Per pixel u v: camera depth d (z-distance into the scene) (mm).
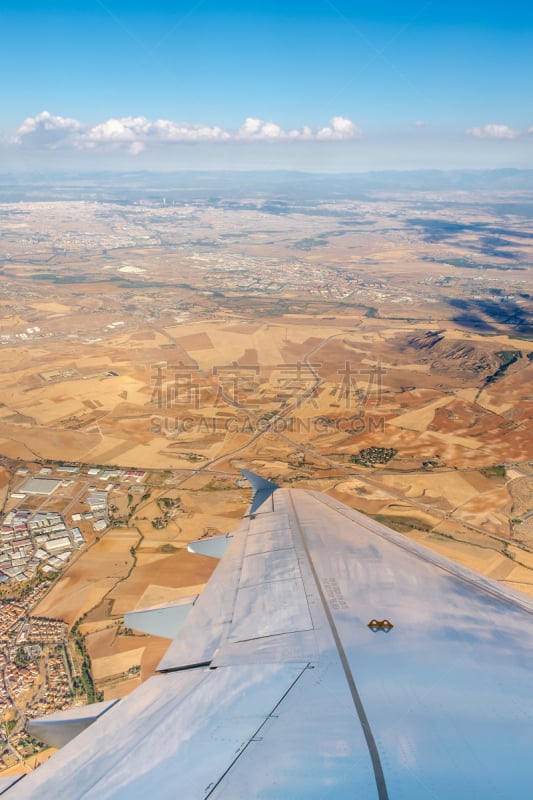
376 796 3678
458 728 4617
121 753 4582
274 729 4652
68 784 4191
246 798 3705
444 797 3697
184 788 3918
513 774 4008
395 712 4879
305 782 3861
